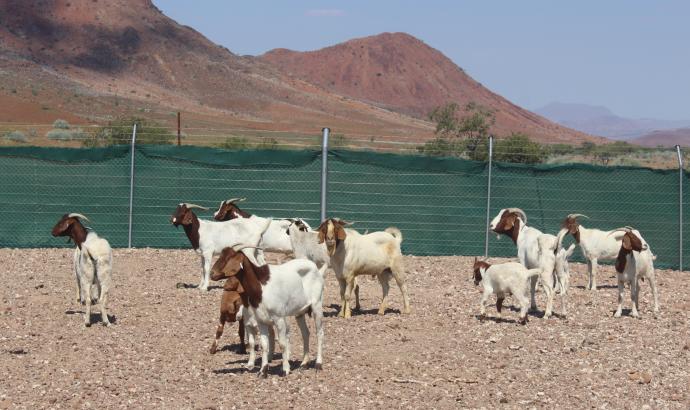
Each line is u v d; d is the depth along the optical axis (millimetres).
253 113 157125
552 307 15898
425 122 182250
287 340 11344
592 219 22469
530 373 11766
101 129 35250
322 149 22266
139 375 11398
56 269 19234
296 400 10469
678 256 22250
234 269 10672
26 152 22422
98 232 22516
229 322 13586
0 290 16812
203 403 10305
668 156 31016
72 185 22469
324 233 14438
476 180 22344
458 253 22359
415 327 14328
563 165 22375
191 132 87500
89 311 14008
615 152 25062
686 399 10836
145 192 22500
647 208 22375
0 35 169500
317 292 11570
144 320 14555
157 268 19609
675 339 13898
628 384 11406
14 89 117562
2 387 10789
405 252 22359
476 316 15211
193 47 192875
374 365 12008
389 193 22344
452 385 11188
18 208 22438
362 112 175625
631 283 15570
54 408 10062
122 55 175875
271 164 22406
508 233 16516
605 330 14375
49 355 12297
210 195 22516
